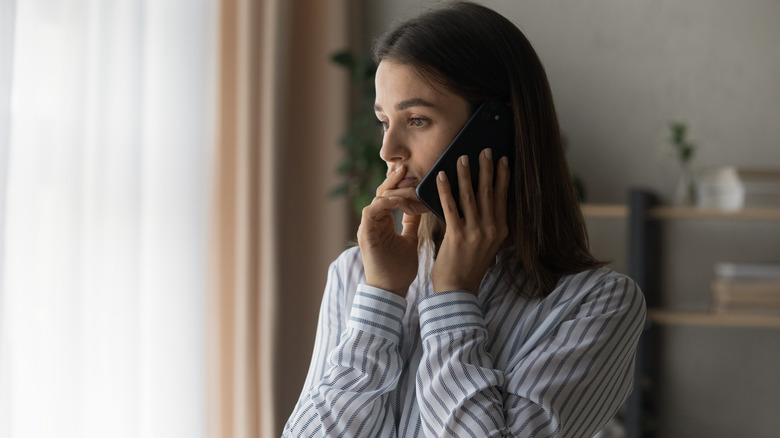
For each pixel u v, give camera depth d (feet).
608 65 9.37
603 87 9.37
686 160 8.88
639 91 9.32
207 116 7.79
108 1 6.71
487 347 3.40
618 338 3.30
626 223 9.21
